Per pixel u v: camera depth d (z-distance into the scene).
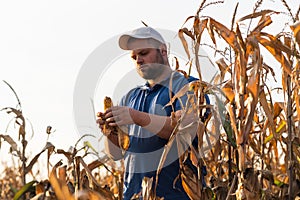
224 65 7.39
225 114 7.17
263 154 8.06
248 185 6.84
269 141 8.21
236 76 6.96
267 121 7.96
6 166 14.82
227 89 7.23
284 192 7.53
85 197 6.33
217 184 7.42
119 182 7.74
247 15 7.20
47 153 7.93
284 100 7.50
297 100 7.44
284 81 7.44
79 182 7.51
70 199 6.18
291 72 7.29
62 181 6.21
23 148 8.96
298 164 7.44
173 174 7.48
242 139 6.83
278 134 7.92
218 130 7.27
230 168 7.48
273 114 7.88
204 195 7.21
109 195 7.63
